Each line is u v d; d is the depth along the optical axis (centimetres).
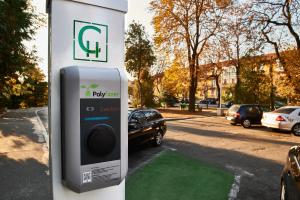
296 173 384
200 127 1736
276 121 1467
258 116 1722
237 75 3155
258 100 2580
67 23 173
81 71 167
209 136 1355
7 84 1728
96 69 174
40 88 4150
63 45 172
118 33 191
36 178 614
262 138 1309
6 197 505
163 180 639
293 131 1418
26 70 1538
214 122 2075
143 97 3616
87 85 167
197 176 673
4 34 1089
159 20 2869
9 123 1606
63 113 169
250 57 2378
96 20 183
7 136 1140
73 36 175
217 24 2769
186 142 1184
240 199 523
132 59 3250
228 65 3212
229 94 4809
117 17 191
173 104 4544
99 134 169
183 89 3225
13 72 1334
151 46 3247
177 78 2977
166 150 1012
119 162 179
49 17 178
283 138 1323
